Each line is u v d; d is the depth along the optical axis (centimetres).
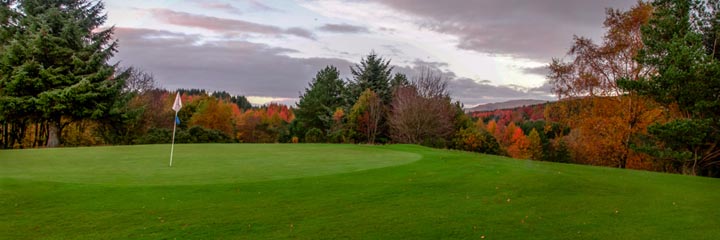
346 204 825
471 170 1194
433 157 1532
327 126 5372
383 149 2033
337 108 5134
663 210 852
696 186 1159
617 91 2606
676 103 1948
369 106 4409
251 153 1756
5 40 2972
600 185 1091
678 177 1325
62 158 1439
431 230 677
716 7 1933
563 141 3853
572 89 2714
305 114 5562
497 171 1184
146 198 812
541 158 5169
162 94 5459
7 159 1374
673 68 1733
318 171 1168
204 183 951
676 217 797
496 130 6662
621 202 915
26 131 3597
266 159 1502
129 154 1625
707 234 689
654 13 2030
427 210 800
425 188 977
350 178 1053
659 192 1045
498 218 760
